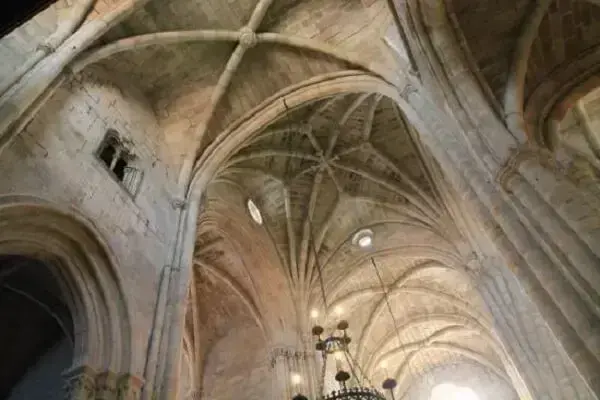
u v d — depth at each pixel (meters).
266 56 14.77
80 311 8.65
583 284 6.44
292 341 17.50
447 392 25.64
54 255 8.65
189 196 13.05
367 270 21.72
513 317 14.24
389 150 18.69
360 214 20.34
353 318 22.92
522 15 10.55
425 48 10.91
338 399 10.55
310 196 19.45
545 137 10.23
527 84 10.71
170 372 9.10
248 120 14.91
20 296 11.04
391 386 11.48
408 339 25.16
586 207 6.96
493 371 25.30
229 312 20.27
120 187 10.71
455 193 17.06
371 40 13.73
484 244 16.44
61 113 9.83
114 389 8.06
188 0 13.04
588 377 6.19
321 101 17.00
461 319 23.48
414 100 11.53
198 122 14.31
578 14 10.34
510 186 8.07
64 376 7.95
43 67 9.06
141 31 12.62
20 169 8.10
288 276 19.12
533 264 7.18
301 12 14.55
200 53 14.24
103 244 9.16
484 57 10.48
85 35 10.34
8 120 7.75
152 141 13.12
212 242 18.64
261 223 19.06
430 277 22.67
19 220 7.88
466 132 9.41
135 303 9.44
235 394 17.92
